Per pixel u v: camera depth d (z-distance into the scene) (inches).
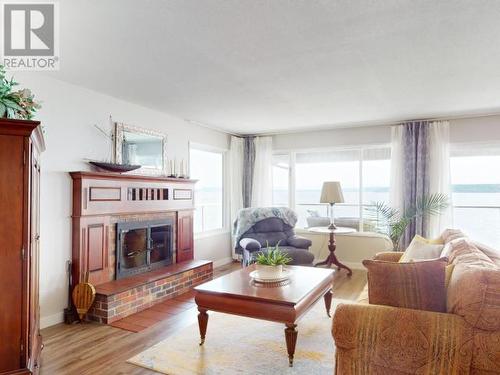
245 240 189.6
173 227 184.4
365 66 117.4
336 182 204.1
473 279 63.5
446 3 78.2
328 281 126.5
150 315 138.1
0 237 77.0
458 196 199.9
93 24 87.3
